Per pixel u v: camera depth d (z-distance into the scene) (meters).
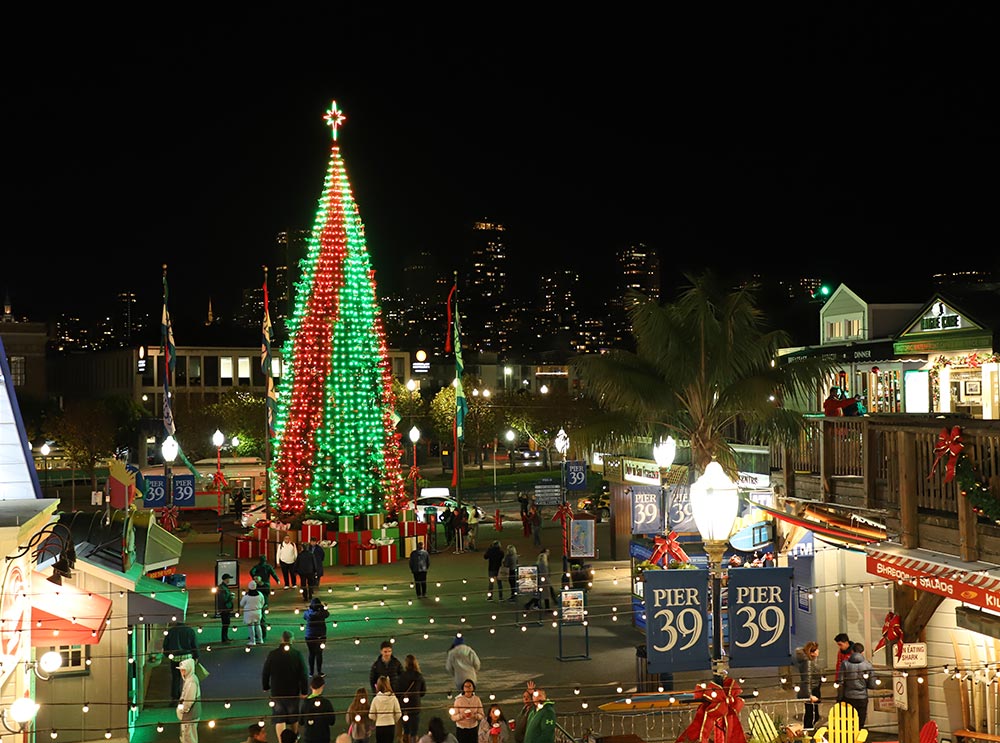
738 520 20.94
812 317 35.06
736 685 10.20
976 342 23.91
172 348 36.34
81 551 16.83
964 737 14.50
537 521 38.38
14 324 106.88
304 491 36.22
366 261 37.50
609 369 22.64
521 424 77.81
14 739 11.86
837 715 12.93
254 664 21.73
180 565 35.25
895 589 14.05
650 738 15.67
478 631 24.30
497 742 14.30
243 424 68.88
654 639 11.33
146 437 58.66
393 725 14.65
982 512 11.87
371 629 24.52
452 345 40.88
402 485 38.31
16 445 15.16
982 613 13.12
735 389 21.62
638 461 31.17
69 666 16.22
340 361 36.53
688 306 22.95
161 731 17.30
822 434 17.16
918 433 13.24
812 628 19.27
